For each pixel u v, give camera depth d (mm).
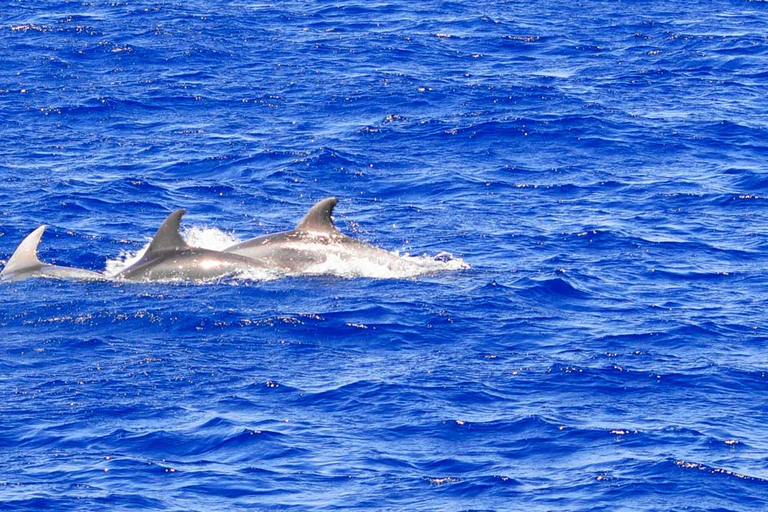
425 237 133500
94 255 125750
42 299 109375
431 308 109062
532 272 120312
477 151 167500
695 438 84750
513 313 108875
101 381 92812
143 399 89938
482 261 125312
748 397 92062
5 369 94938
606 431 85875
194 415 87438
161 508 75250
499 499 77062
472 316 107750
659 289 117125
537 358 98750
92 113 181375
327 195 150250
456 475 80062
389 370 95875
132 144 168250
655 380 94688
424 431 85750
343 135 173125
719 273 122000
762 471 80312
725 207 144625
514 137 172875
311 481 78938
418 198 148875
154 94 191625
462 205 145500
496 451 83250
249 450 82562
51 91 190750
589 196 149000
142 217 139250
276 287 113625
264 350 99625
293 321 105250
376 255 121312
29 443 83062
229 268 116812
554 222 138750
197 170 158125
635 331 105188
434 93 194000
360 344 101438
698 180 155000
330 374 95062
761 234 134750
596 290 116375
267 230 137875
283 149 166125
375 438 84688
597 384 93875
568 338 103500
